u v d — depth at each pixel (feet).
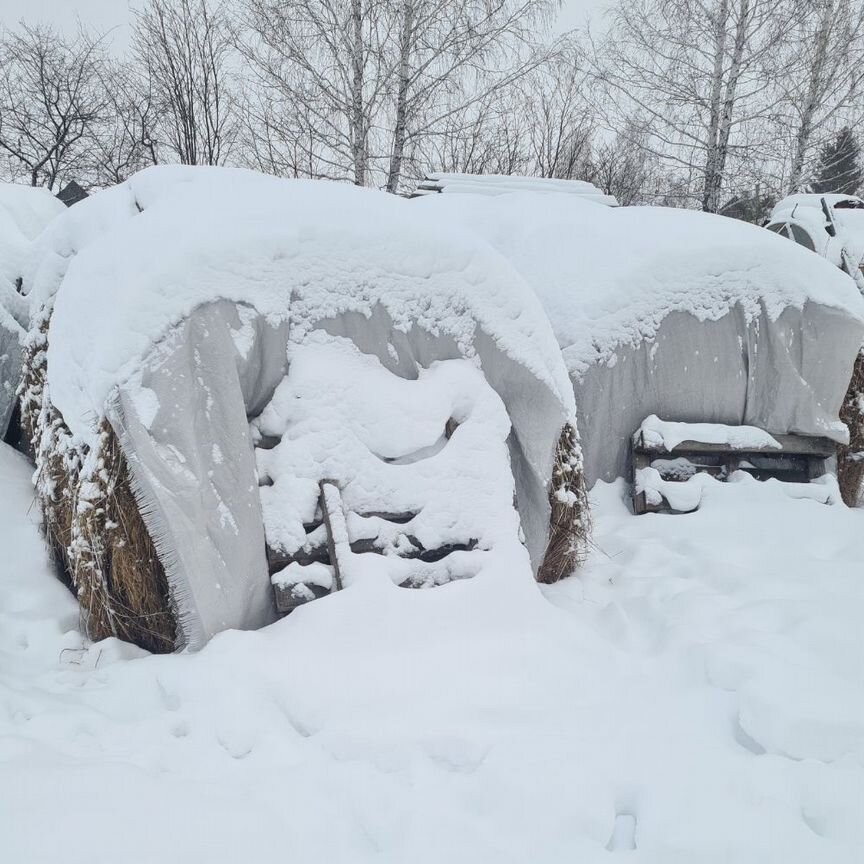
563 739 7.49
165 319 9.48
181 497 9.29
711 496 15.38
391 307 10.94
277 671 8.60
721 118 46.42
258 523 9.77
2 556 11.48
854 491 17.08
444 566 10.16
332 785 6.93
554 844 6.20
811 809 6.63
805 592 11.41
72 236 14.16
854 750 7.34
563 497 11.99
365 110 43.16
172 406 9.37
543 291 16.69
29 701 8.09
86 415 10.05
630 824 6.64
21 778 6.49
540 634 9.53
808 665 9.05
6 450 15.14
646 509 15.33
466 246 11.41
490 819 6.50
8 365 15.83
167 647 9.97
